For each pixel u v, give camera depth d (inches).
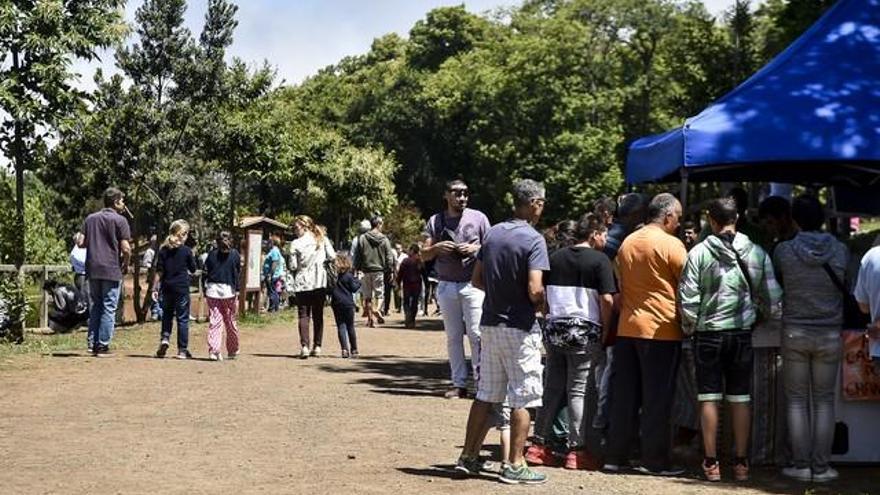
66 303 782.5
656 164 418.6
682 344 334.0
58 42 735.1
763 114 369.7
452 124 3093.0
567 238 338.0
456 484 297.6
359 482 296.8
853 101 373.7
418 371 581.9
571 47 2491.4
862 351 339.6
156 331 794.2
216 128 1007.0
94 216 596.1
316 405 441.7
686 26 1412.4
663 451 323.0
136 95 952.3
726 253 312.7
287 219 1749.5
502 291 297.9
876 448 342.3
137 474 302.0
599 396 354.0
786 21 755.4
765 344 335.0
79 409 416.2
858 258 347.3
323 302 648.4
